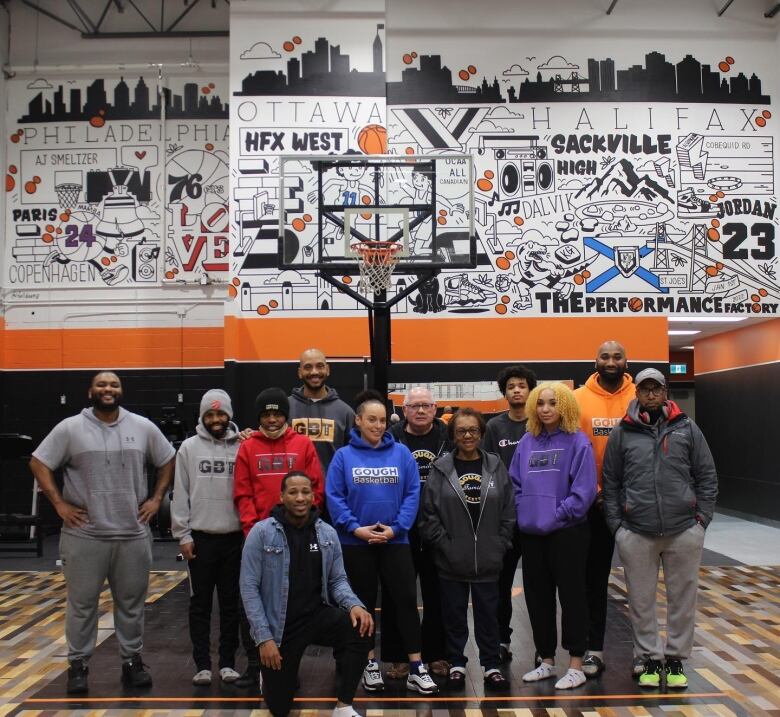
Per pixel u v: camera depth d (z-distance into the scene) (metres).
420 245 6.77
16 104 9.55
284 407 3.90
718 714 3.44
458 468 3.93
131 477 3.85
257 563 3.41
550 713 3.46
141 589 3.91
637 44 8.66
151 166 9.50
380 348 6.16
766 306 8.54
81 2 9.56
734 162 8.61
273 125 8.34
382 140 8.37
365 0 8.47
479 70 8.59
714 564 6.96
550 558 3.87
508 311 8.39
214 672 4.06
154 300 9.43
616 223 8.52
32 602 5.73
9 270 9.46
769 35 8.73
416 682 3.72
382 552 3.81
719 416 10.77
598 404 4.25
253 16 8.44
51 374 9.40
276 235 8.24
